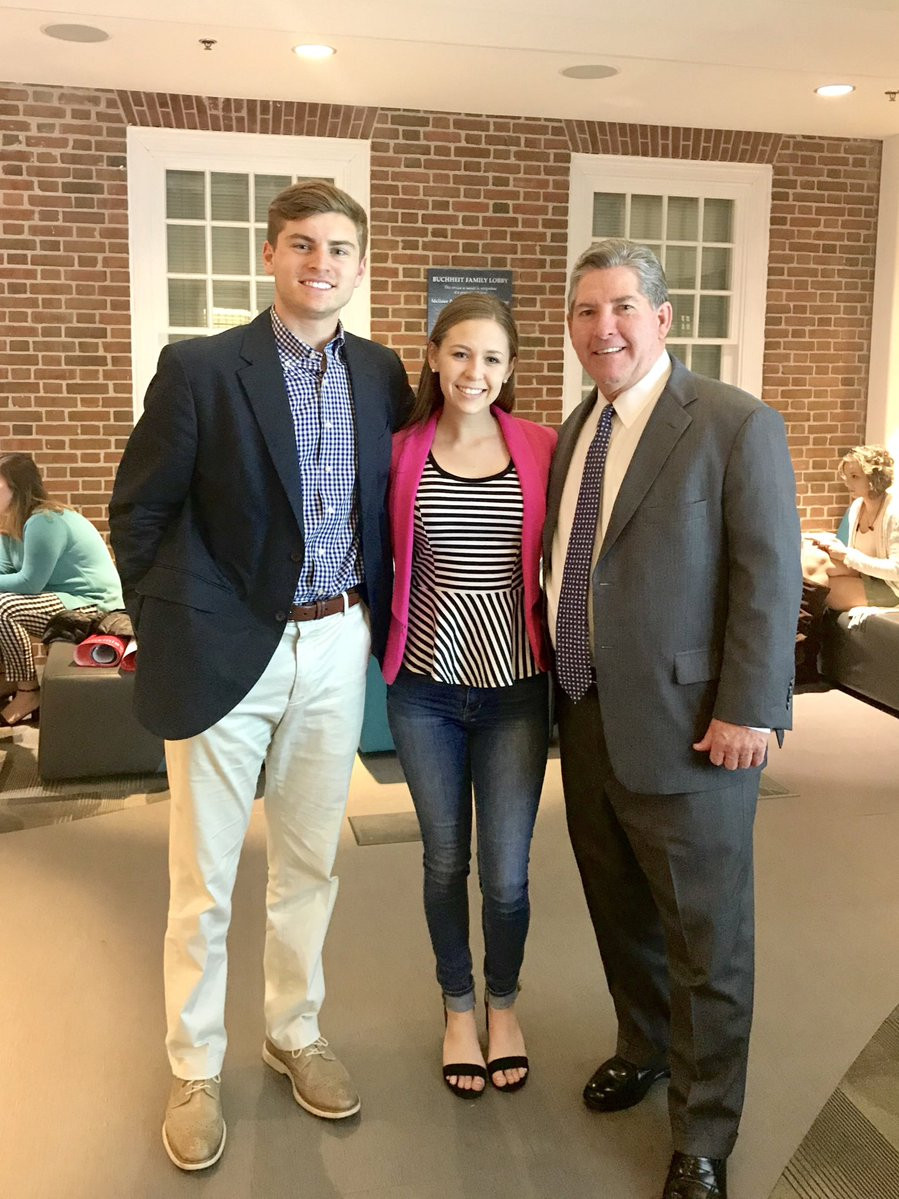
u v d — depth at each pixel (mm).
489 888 2119
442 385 1972
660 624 1794
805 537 5688
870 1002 2566
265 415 1819
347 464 1929
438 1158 2027
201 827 1958
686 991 1899
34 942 2824
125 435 5922
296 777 2047
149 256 5824
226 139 5773
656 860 1881
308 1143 2064
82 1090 2223
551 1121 2135
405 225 6086
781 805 3852
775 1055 2354
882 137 6625
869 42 4758
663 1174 1985
